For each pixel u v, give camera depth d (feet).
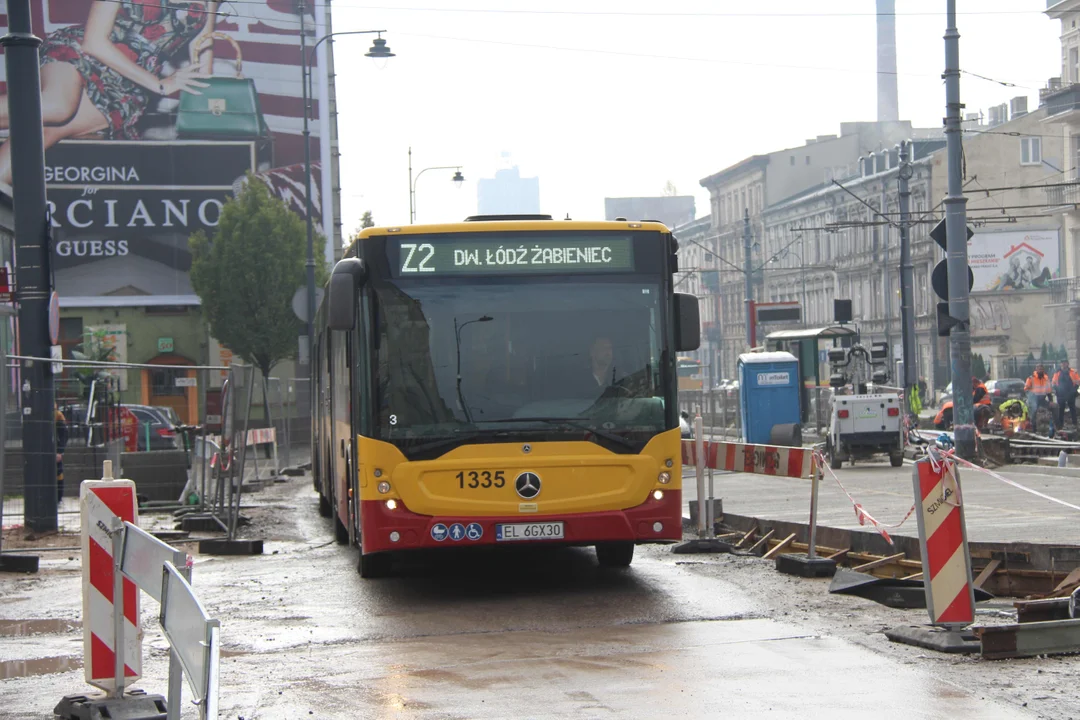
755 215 328.08
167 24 184.44
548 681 24.91
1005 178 236.43
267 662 27.94
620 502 36.17
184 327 184.85
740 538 49.49
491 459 35.86
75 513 55.77
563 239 37.17
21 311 53.78
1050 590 34.27
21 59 53.88
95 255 182.19
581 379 36.58
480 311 36.65
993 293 210.59
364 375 36.40
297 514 68.28
